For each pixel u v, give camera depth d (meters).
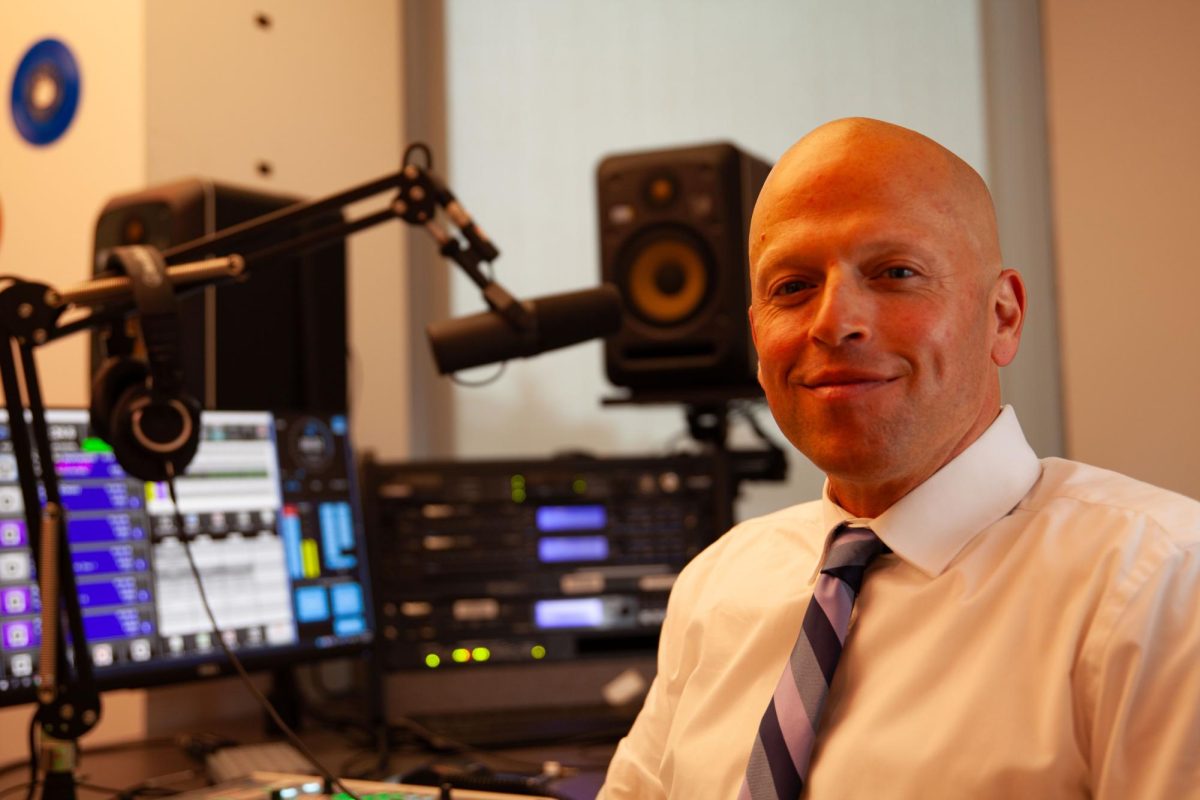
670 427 2.80
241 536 1.69
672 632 1.09
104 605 1.52
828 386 0.84
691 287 2.03
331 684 2.26
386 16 2.66
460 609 1.87
